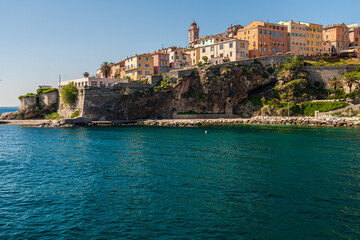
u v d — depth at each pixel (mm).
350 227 20141
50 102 128750
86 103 104500
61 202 25312
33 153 49000
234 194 26578
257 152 47062
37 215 22672
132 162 40344
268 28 132875
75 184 30438
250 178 31688
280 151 47719
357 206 23656
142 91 111312
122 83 110188
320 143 55531
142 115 114562
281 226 20328
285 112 106000
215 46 129875
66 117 116625
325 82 112500
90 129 88875
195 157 43406
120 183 30406
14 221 21672
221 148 51250
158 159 42188
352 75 102938
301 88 110438
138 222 21094
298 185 29125
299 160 40781
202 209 23203
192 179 31453
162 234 19281
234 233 19375
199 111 115250
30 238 19125
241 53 123562
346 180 30828
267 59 117688
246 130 80438
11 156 46562
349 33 163000
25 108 129125
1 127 101688
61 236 19312
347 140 58875
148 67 129750
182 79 111875
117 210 23297
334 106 98938
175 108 115625
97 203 24891
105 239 18797
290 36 138625
